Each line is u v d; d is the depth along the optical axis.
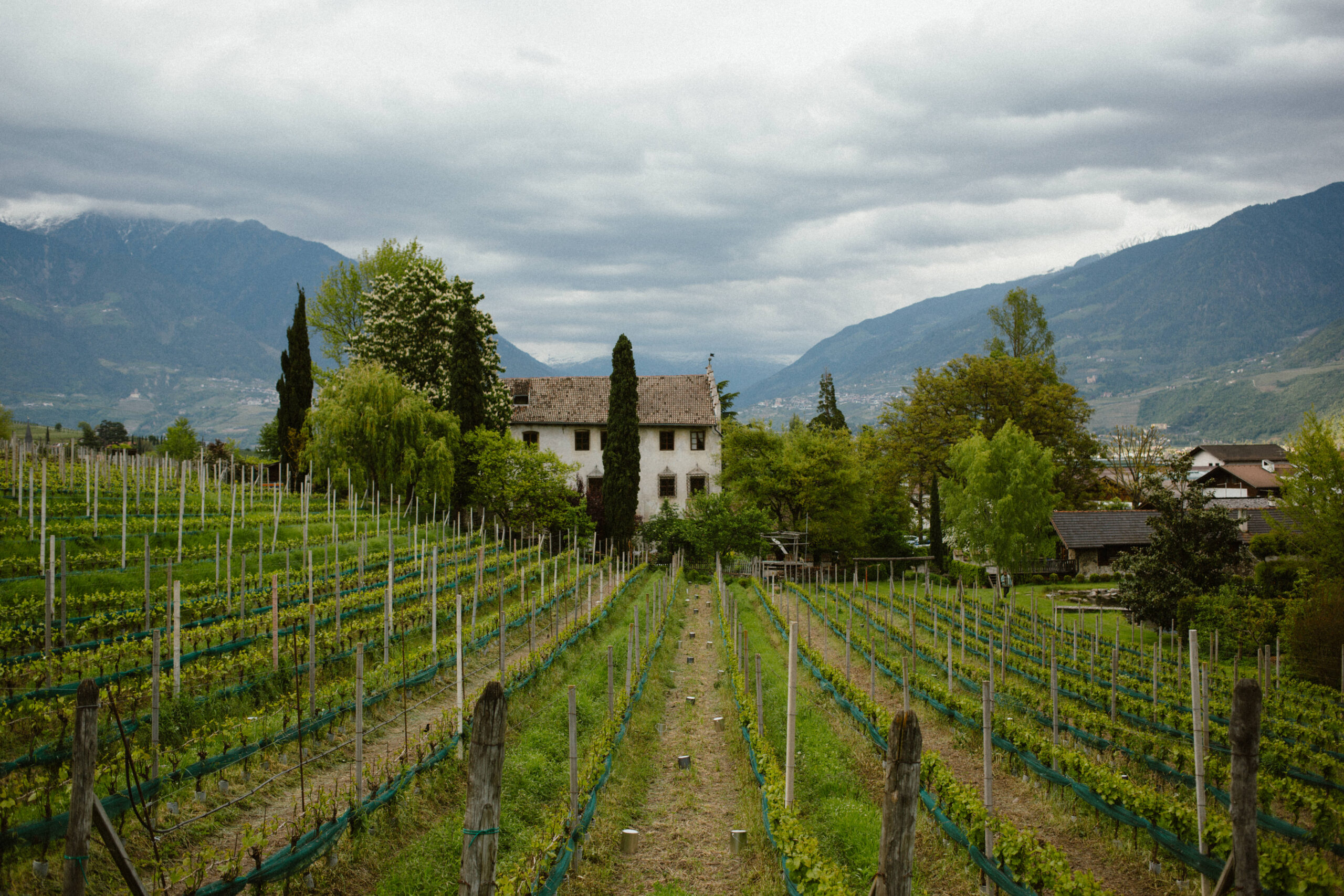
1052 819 13.97
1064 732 18.50
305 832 10.22
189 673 15.73
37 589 20.58
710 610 39.69
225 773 12.55
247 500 41.16
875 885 5.76
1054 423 64.75
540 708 18.81
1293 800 13.05
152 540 28.05
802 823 11.77
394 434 44.34
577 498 53.09
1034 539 44.28
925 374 69.50
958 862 11.87
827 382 97.94
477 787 6.25
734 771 15.48
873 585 57.06
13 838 8.11
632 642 19.91
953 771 16.64
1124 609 42.03
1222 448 89.44
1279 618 29.88
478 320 56.41
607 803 13.19
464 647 21.77
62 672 15.55
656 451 62.12
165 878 8.54
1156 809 11.77
